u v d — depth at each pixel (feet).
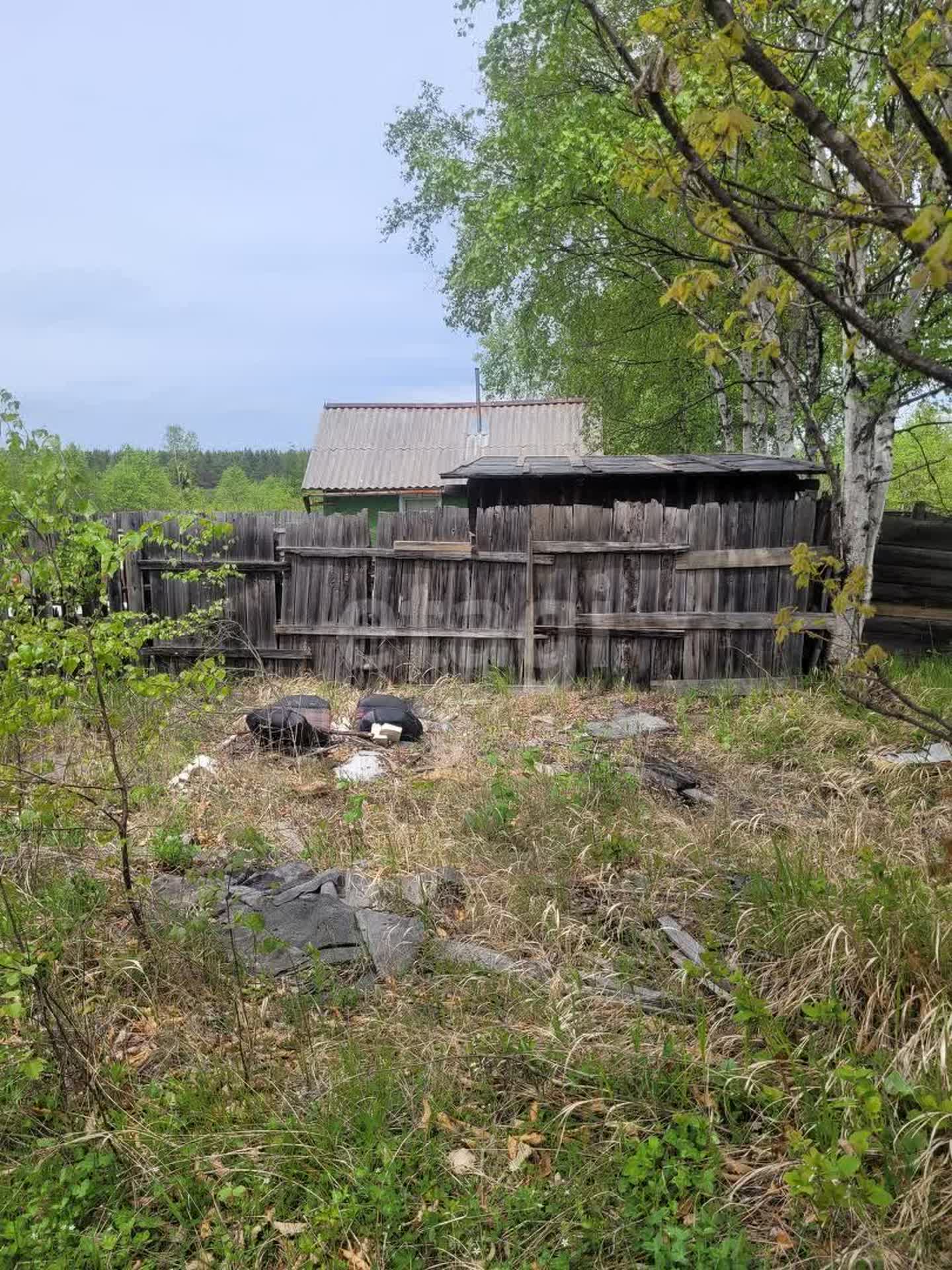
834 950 9.45
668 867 12.82
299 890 12.02
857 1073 7.02
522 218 33.94
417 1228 6.92
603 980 10.18
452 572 23.88
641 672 23.62
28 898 11.06
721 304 31.42
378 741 19.08
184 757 17.26
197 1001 9.77
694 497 27.37
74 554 10.44
